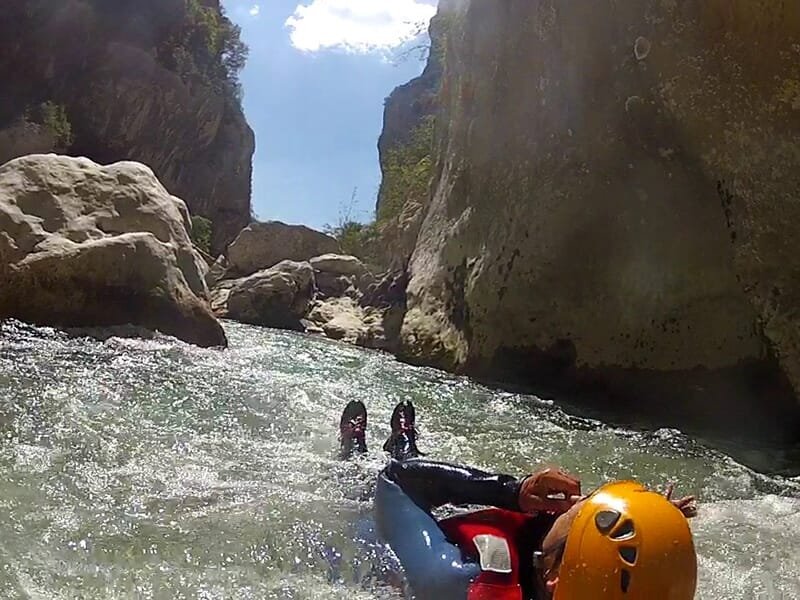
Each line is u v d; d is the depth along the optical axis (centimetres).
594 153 904
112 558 336
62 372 654
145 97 3488
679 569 240
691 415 794
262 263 1725
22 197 870
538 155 980
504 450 596
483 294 1005
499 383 937
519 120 1028
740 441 713
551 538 277
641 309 848
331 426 599
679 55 788
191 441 521
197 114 3791
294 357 924
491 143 1084
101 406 570
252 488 441
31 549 335
